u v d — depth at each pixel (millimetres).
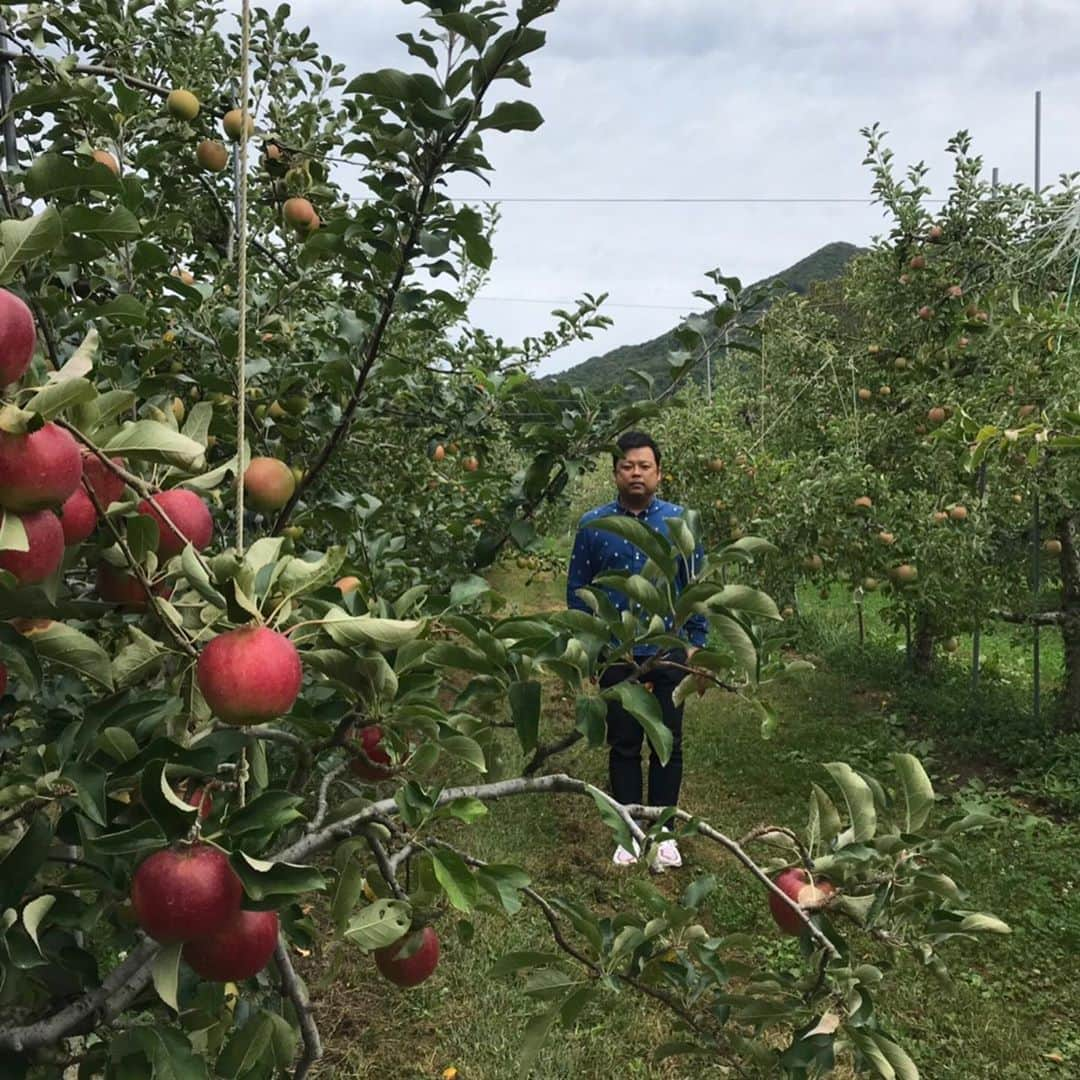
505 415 3479
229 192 3248
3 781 1115
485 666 1286
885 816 3650
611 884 4082
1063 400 4852
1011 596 6688
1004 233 6117
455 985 3273
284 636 993
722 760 5660
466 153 1688
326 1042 2955
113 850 891
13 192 1697
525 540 2711
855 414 6758
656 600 1319
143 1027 957
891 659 7922
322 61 3533
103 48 2820
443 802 1265
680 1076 2857
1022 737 5906
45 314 1526
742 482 6801
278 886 874
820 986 1253
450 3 1543
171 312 2549
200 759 987
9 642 958
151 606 1148
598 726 1275
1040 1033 3217
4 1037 990
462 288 5613
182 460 981
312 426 2369
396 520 3730
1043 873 4309
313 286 2891
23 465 793
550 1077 2803
